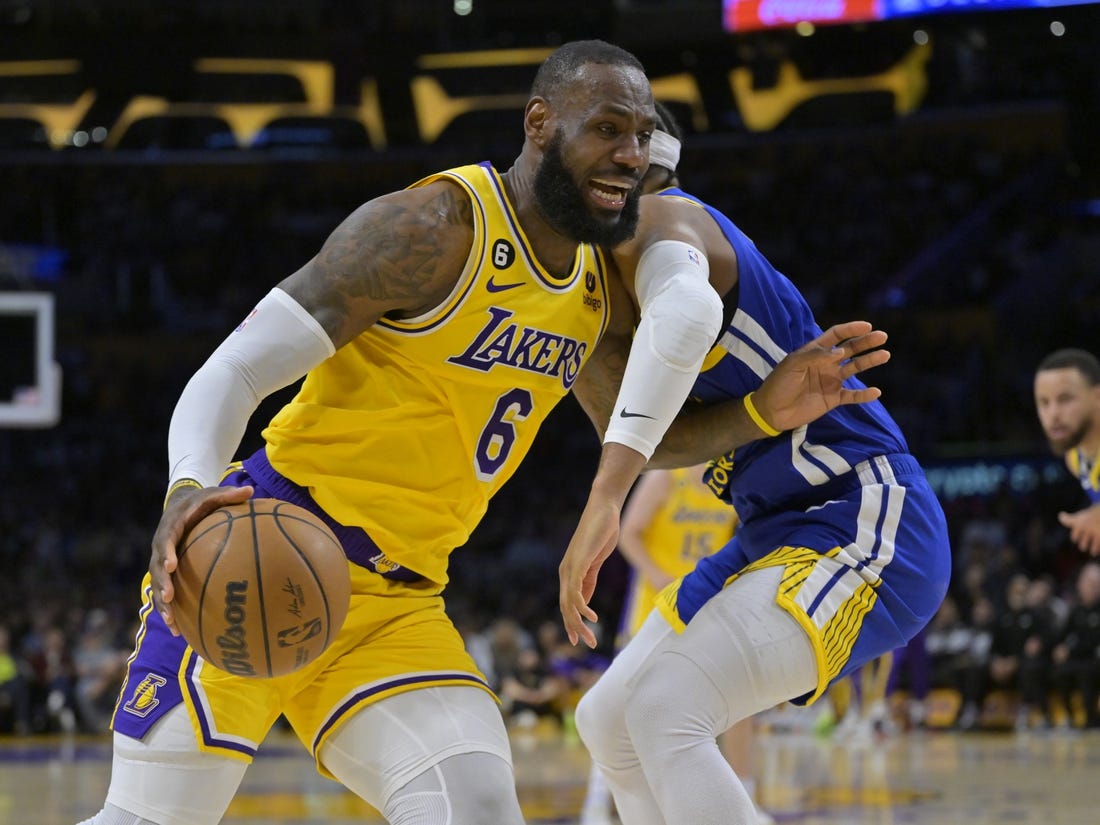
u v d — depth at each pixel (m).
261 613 3.73
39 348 19.78
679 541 9.33
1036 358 34.03
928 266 35.19
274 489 4.41
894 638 4.77
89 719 22.86
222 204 39.94
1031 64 35.62
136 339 37.50
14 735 22.80
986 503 28.22
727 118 37.03
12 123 38.81
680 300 4.34
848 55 34.19
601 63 4.21
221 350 4.12
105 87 36.28
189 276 39.22
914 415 32.59
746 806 4.39
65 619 26.31
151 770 4.16
